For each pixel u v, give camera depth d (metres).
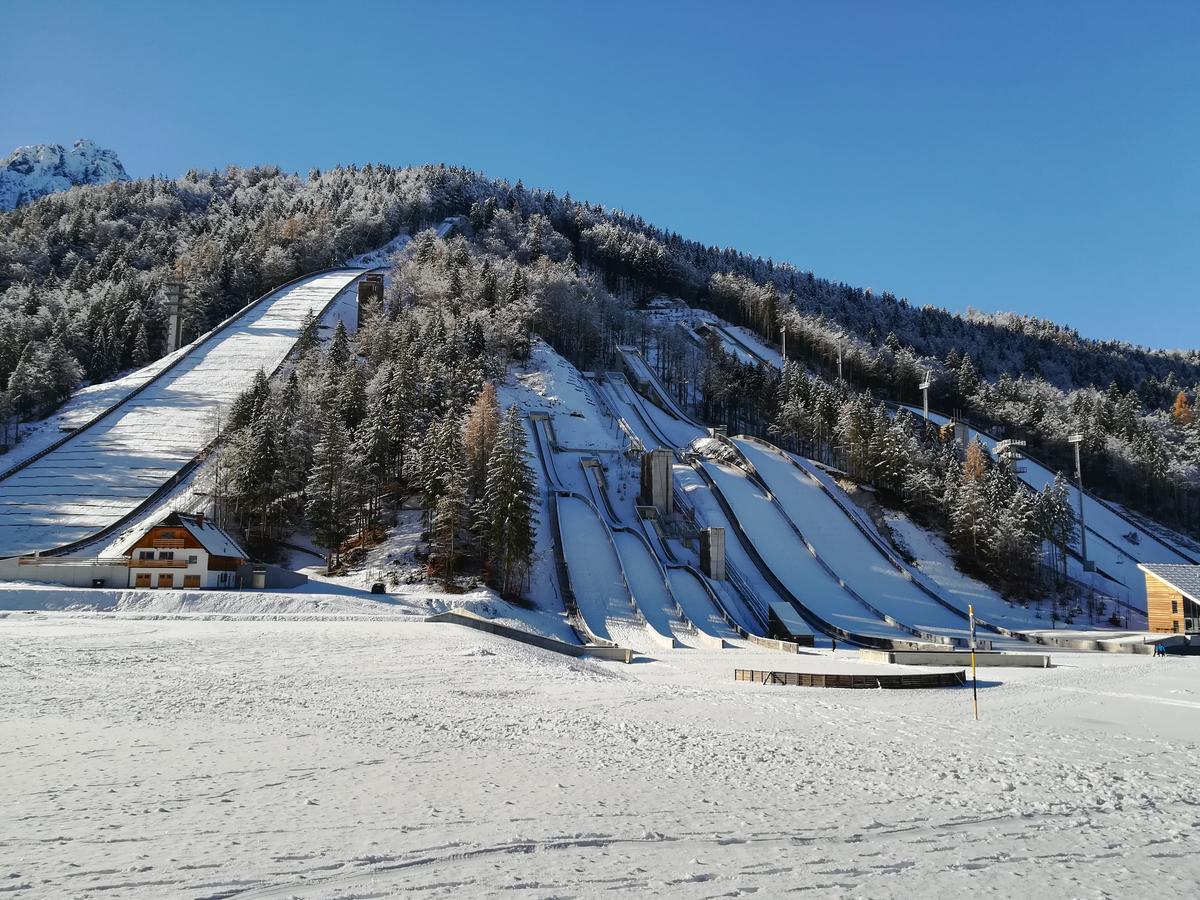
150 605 56.62
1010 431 177.12
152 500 84.69
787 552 89.06
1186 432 169.38
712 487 100.50
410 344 111.88
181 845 12.23
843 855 13.69
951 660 52.97
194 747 19.45
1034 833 15.73
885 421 118.12
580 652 51.38
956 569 98.75
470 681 34.56
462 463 77.50
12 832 12.52
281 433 86.62
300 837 12.95
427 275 151.50
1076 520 119.94
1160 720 32.22
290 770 17.62
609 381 146.88
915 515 109.12
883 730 28.25
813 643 66.06
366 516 83.94
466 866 11.98
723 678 43.62
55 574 65.25
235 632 45.47
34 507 81.75
